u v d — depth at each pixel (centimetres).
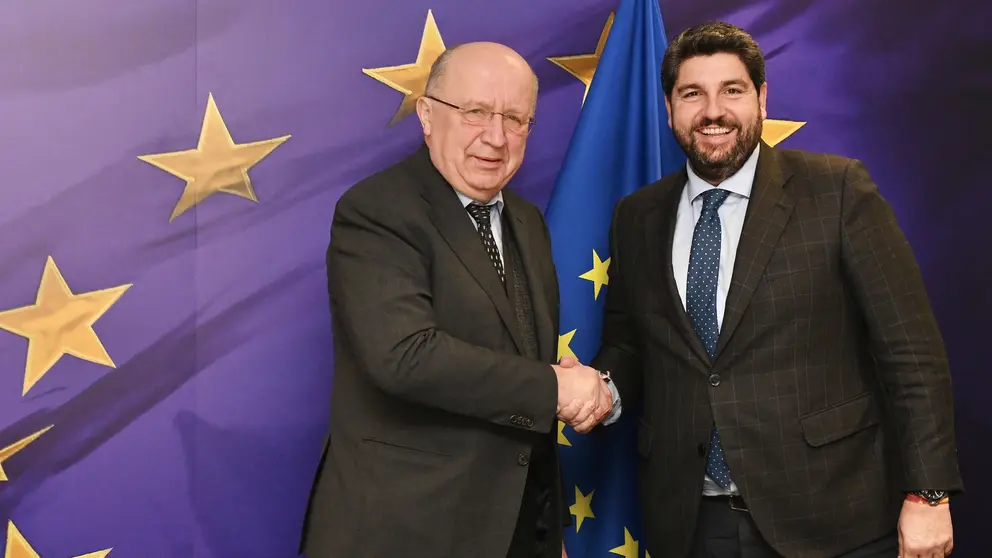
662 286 152
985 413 209
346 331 135
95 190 175
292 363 187
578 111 199
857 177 145
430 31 191
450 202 141
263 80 183
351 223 139
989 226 208
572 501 188
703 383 144
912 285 139
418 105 151
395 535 130
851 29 204
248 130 182
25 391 173
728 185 149
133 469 180
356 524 131
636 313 157
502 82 142
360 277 134
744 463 139
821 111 204
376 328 130
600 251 187
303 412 188
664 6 199
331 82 186
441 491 131
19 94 170
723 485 144
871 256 139
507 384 129
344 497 134
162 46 177
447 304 135
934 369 136
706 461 144
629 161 190
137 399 179
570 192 186
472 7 193
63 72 172
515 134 145
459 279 136
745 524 144
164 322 180
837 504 138
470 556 131
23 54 170
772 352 140
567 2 197
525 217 157
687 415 146
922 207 207
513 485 134
